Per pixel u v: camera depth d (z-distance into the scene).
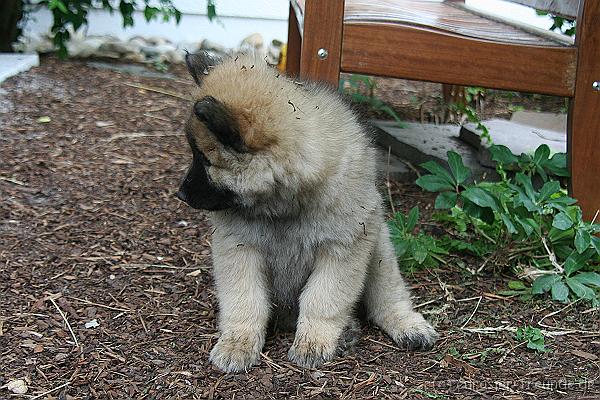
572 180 1.53
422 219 1.68
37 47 2.82
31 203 1.69
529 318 1.34
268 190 1.15
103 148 2.00
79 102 2.30
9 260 1.46
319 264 1.24
